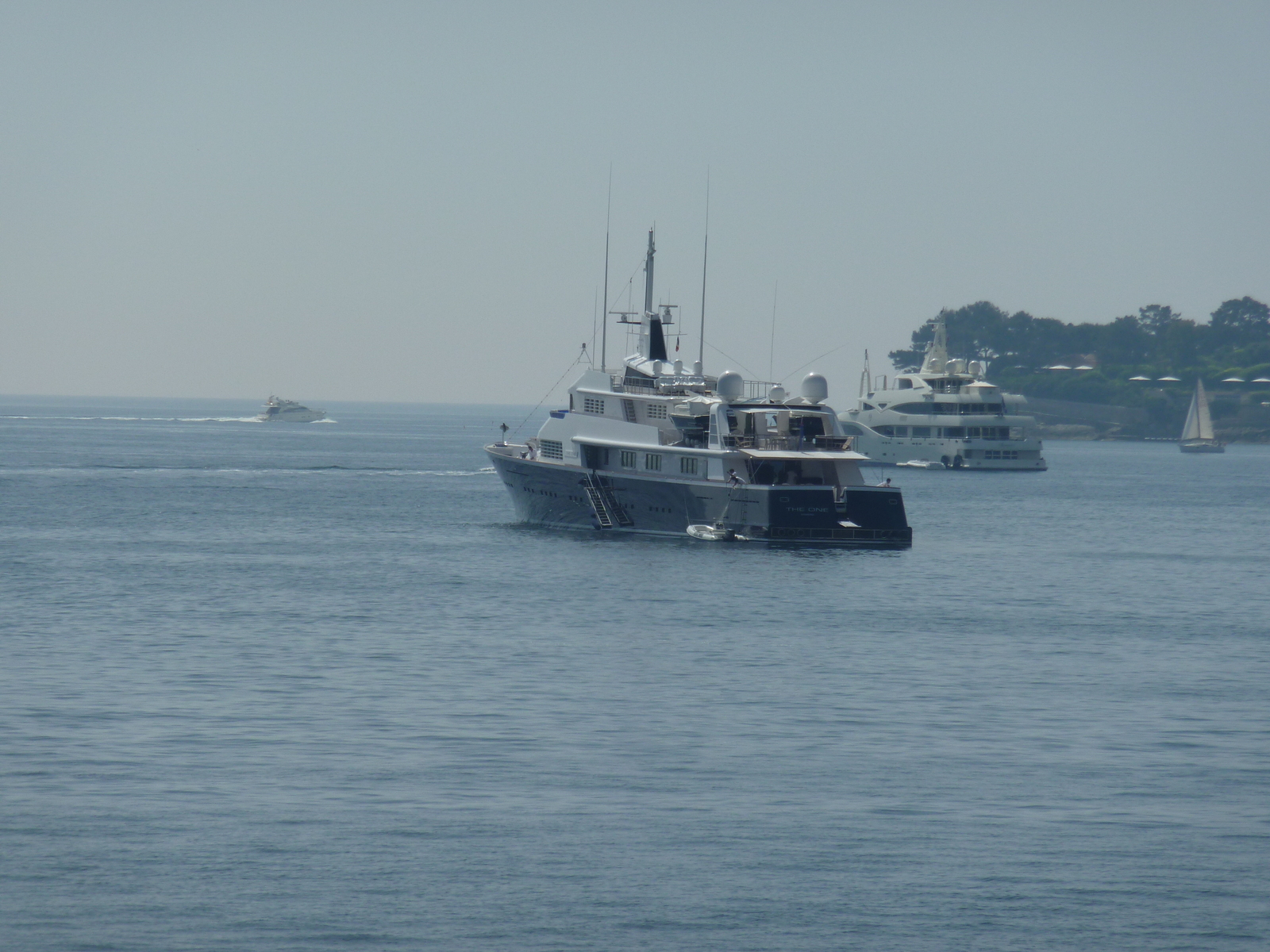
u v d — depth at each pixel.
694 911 98.44
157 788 122.25
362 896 99.94
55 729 142.00
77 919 95.56
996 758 135.88
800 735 143.62
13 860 105.12
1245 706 160.62
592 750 136.50
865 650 194.25
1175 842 111.88
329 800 119.44
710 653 189.50
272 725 145.12
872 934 95.50
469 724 146.88
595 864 106.00
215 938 93.31
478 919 96.75
